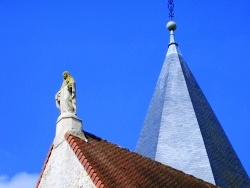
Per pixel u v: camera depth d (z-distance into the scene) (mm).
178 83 39500
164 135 36844
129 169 28234
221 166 35719
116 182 26516
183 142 36375
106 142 29828
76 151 27812
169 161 35531
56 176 28516
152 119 38375
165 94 39062
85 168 26953
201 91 40000
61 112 29719
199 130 36812
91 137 29547
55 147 29172
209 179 34281
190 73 40812
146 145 37219
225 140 37969
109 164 27797
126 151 29953
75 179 27266
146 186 27328
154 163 30203
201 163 35156
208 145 36281
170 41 42531
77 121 29328
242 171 37000
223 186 34469
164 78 40344
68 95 29734
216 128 38219
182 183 29531
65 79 30141
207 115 38500
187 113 37781
